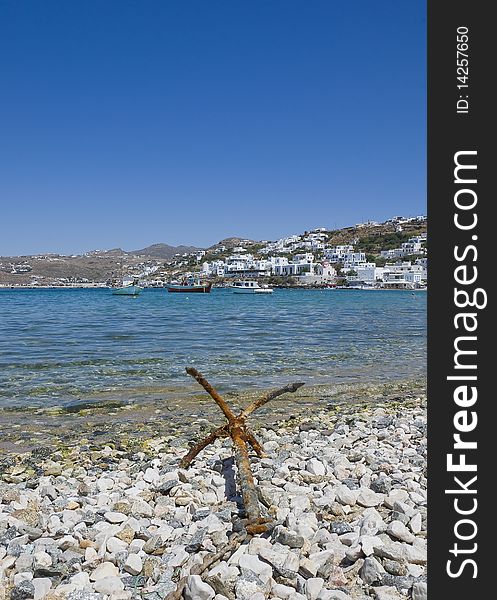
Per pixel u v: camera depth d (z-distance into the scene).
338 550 5.48
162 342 27.53
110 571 5.25
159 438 10.91
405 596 4.82
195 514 6.60
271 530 6.01
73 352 23.25
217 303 90.00
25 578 5.13
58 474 8.82
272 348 24.98
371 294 160.62
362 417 12.51
